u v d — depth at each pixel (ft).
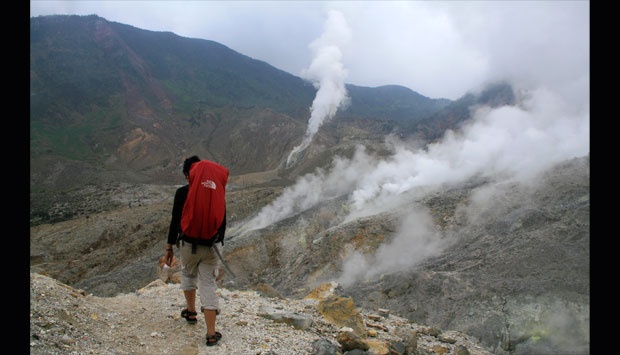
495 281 127.03
